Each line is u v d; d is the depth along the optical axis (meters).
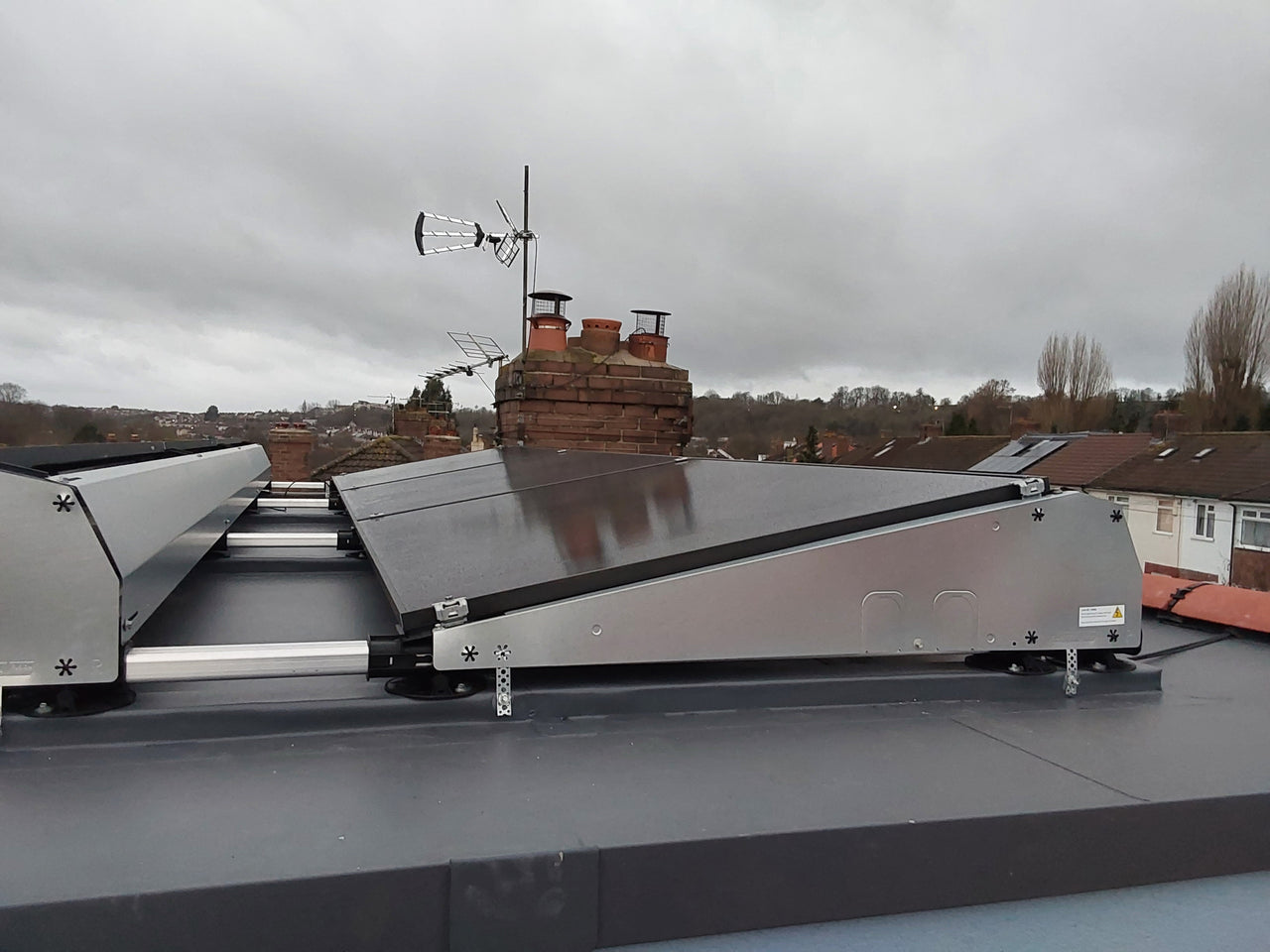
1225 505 26.44
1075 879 1.26
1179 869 1.31
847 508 1.83
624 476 2.77
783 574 1.64
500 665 1.54
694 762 1.41
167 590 1.71
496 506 2.45
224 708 1.43
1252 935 1.21
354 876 1.00
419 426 19.64
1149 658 2.23
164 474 1.92
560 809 1.21
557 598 1.59
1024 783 1.35
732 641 1.63
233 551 3.02
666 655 1.61
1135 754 1.50
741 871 1.13
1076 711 1.75
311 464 15.99
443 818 1.16
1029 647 1.80
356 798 1.22
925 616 1.72
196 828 1.11
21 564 1.30
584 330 8.96
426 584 1.65
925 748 1.51
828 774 1.37
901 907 1.20
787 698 1.70
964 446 42.72
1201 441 30.66
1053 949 1.17
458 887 1.03
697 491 2.34
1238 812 1.33
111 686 1.49
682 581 1.60
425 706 1.54
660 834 1.13
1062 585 1.81
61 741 1.36
